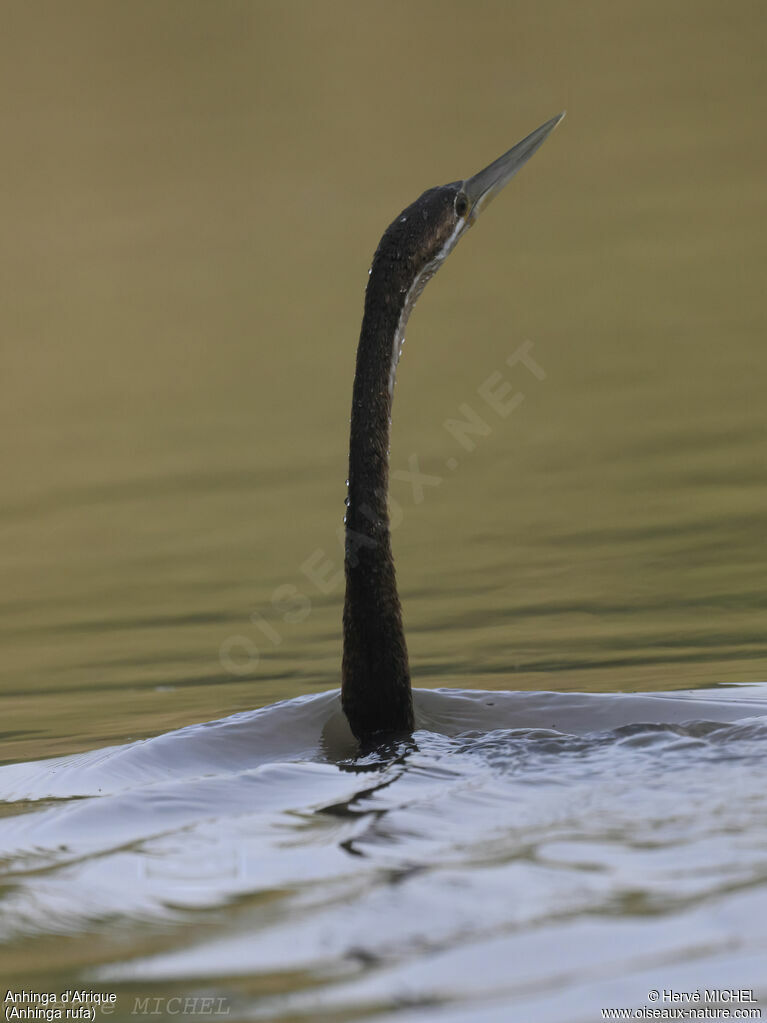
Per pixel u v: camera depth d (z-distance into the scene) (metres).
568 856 6.85
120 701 15.23
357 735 11.03
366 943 5.91
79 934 6.42
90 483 26.11
